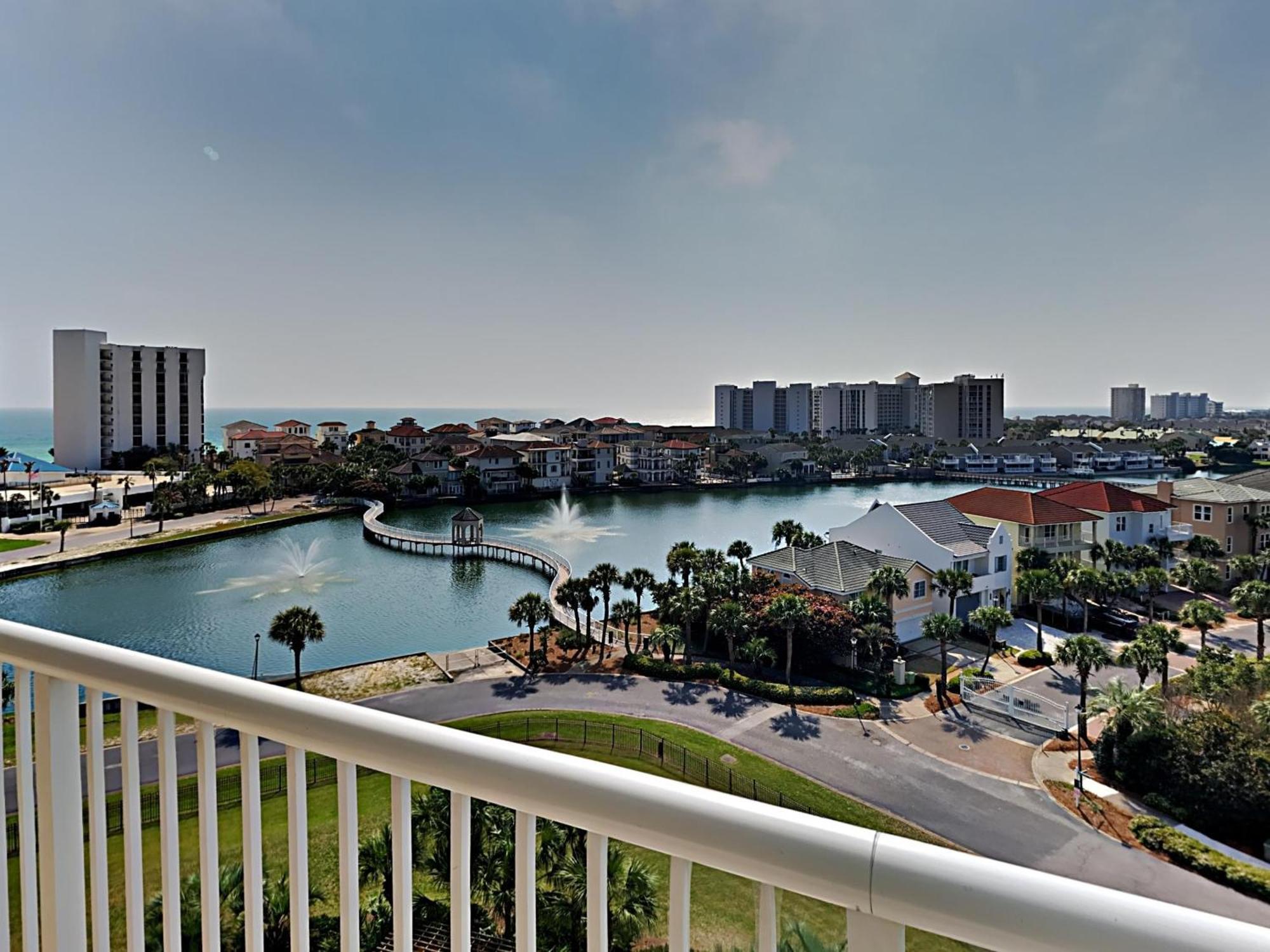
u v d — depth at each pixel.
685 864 0.92
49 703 1.44
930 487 82.00
